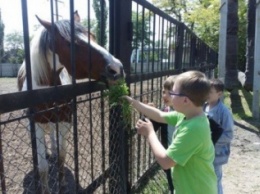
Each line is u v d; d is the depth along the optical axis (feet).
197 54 24.94
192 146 6.26
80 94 6.89
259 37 26.71
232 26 38.34
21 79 12.00
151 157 14.29
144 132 7.13
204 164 6.57
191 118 6.49
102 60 7.62
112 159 8.91
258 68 27.12
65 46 8.15
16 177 11.03
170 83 8.27
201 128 6.29
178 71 16.37
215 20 68.85
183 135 6.30
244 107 32.81
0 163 5.19
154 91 12.81
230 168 16.06
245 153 18.54
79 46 7.82
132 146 11.42
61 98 6.21
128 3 9.22
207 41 69.62
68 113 8.31
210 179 6.70
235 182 14.40
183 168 6.64
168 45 14.66
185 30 18.60
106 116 9.74
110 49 8.84
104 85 7.95
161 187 12.80
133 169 11.74
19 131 14.92
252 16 40.47
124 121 8.42
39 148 8.64
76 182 6.98
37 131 8.47
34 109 5.55
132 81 10.06
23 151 13.24
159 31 12.85
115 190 9.16
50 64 9.09
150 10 11.24
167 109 10.74
